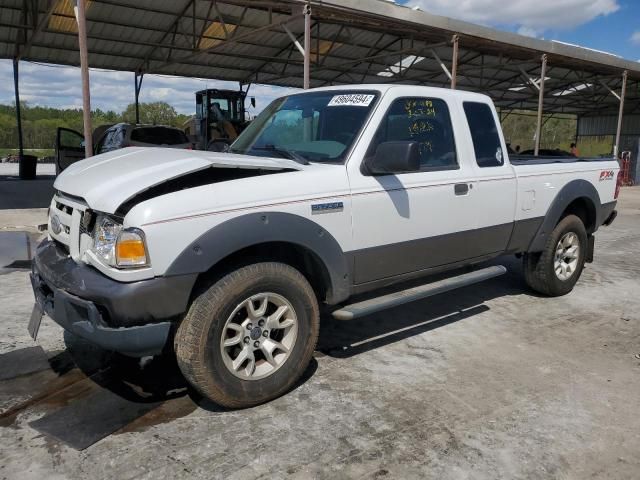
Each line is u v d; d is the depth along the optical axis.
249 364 3.23
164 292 2.86
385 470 2.69
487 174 4.53
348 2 10.89
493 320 4.95
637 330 4.78
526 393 3.53
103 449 2.82
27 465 2.67
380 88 4.00
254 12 15.41
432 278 4.59
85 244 3.13
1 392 3.41
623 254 8.23
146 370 3.75
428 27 12.41
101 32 16.36
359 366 3.90
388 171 3.58
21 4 14.12
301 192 3.35
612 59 17.55
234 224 3.03
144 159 3.42
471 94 4.63
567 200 5.36
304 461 2.75
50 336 4.30
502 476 2.67
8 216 10.13
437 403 3.37
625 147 33.09
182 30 16.70
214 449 2.83
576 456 2.85
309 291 3.41
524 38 14.56
